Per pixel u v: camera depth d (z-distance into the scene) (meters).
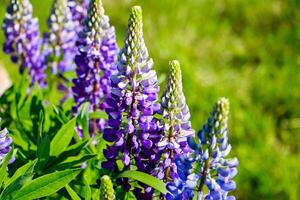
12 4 6.07
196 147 3.80
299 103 8.98
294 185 7.81
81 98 5.25
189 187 3.75
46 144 4.63
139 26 4.23
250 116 8.61
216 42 10.30
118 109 4.32
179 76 4.06
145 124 4.22
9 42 6.17
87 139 4.78
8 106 5.88
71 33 6.16
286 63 9.77
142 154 4.37
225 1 11.00
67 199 4.74
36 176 4.60
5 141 4.23
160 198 4.46
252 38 10.43
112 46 5.11
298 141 8.55
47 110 5.35
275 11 10.88
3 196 4.15
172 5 10.70
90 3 5.02
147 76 4.29
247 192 7.76
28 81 5.81
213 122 3.70
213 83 9.34
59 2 6.10
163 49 9.75
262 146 8.24
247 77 9.55
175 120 4.14
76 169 4.22
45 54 6.13
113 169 4.57
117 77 4.30
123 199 4.56
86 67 5.14
